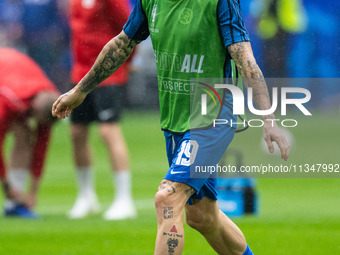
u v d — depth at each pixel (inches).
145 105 1539.1
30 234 731.4
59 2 1098.7
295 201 916.0
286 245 675.4
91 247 673.0
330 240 698.8
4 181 831.7
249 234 721.0
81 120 818.8
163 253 455.5
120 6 799.1
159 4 483.5
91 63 807.7
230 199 805.2
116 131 819.4
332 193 967.6
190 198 490.0
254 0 1226.6
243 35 464.4
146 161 1257.4
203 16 470.6
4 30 1121.4
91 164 842.8
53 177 1107.3
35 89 839.7
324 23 1295.5
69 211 861.8
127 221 797.2
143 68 1457.9
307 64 1247.5
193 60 477.1
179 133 487.2
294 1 1253.1
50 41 1106.1
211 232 505.4
